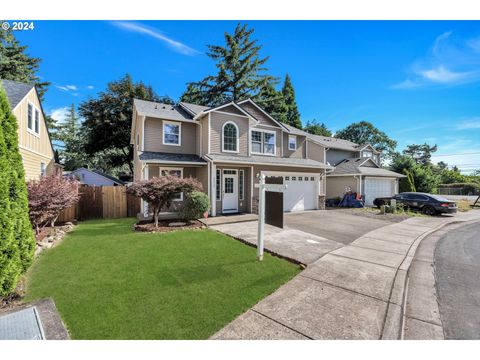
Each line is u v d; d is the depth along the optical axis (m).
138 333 2.82
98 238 7.29
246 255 5.68
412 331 2.96
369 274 4.61
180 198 12.02
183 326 2.95
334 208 16.83
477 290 4.12
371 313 3.28
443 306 3.56
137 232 8.19
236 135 13.28
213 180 11.47
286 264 5.13
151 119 12.59
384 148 45.59
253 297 3.67
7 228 3.67
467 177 39.00
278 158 14.93
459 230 9.63
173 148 13.12
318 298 3.67
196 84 28.80
